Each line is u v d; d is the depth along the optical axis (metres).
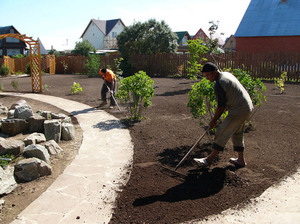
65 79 20.69
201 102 5.25
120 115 8.23
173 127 6.71
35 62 13.98
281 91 11.92
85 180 4.13
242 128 4.23
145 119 7.63
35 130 6.71
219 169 4.24
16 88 14.72
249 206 3.31
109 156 5.05
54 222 3.15
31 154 4.72
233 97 3.92
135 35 24.77
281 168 4.30
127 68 22.78
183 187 3.84
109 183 4.03
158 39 24.14
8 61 28.41
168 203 3.45
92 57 23.42
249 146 5.30
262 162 4.54
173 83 16.16
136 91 7.22
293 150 5.00
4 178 3.78
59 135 5.86
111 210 3.36
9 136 6.47
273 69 16.33
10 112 7.64
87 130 6.73
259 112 8.02
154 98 11.01
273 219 3.06
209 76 4.09
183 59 20.34
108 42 52.44
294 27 23.95
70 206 3.46
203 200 3.49
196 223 3.03
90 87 15.28
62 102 10.72
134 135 6.26
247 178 4.00
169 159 4.80
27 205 3.50
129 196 3.65
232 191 3.68
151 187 3.86
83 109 9.25
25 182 4.11
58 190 3.85
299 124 6.65
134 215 3.23
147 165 4.60
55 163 4.80
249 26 25.97
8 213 3.33
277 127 6.46
